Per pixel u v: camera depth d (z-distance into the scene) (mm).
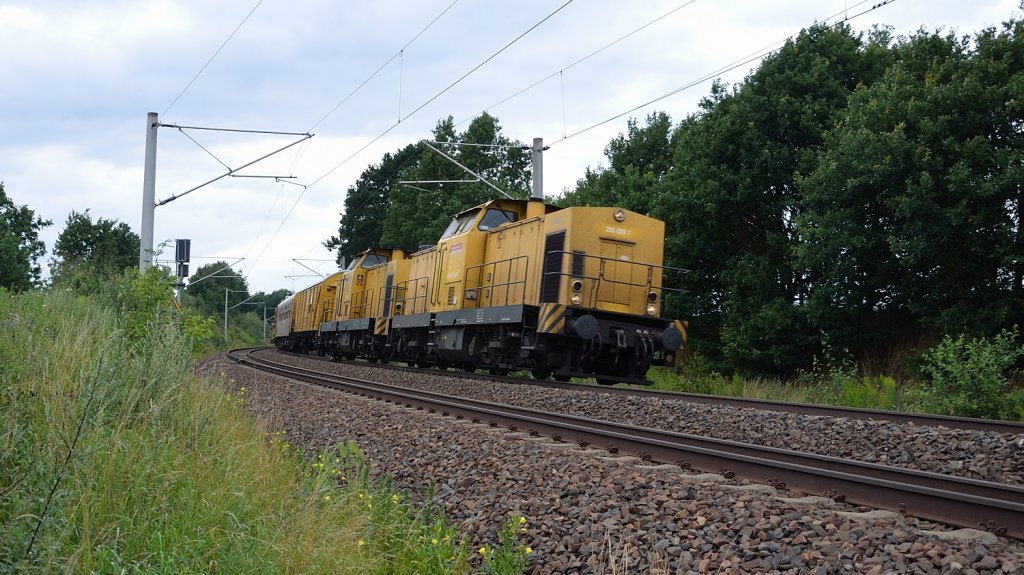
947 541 4715
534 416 10609
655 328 16562
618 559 4836
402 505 6340
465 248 19594
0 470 5059
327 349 35906
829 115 22141
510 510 5988
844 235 18750
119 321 9883
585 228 16078
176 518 4812
